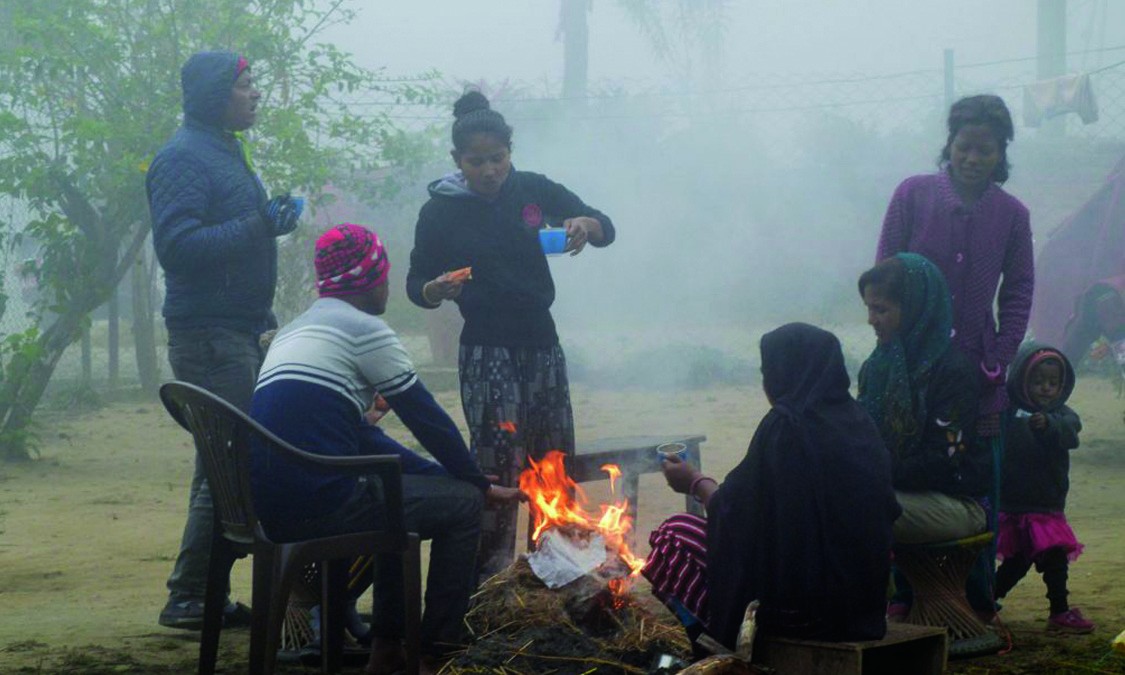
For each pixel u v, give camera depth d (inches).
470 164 190.2
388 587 160.1
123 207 430.3
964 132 189.5
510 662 153.9
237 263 197.8
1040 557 193.5
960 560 175.0
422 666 158.7
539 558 167.9
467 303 191.9
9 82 430.3
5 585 240.5
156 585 241.0
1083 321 458.6
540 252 192.9
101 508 331.3
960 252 189.2
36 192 419.8
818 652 145.5
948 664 170.7
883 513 146.5
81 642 187.9
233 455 143.3
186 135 199.5
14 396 417.1
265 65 475.2
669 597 159.0
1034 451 195.6
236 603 201.6
